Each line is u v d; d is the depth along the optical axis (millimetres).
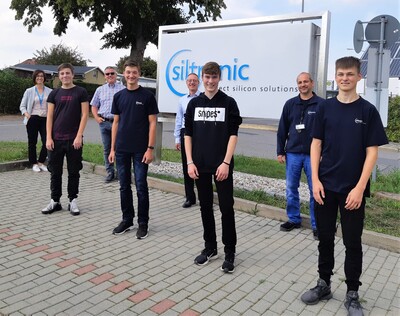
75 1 22438
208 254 3957
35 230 4656
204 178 3791
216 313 3053
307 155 4730
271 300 3273
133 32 25812
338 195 3076
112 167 7074
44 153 7953
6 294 3209
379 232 4625
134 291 3336
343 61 2990
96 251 4133
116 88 6867
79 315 2953
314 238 4699
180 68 7270
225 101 3645
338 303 3266
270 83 6180
